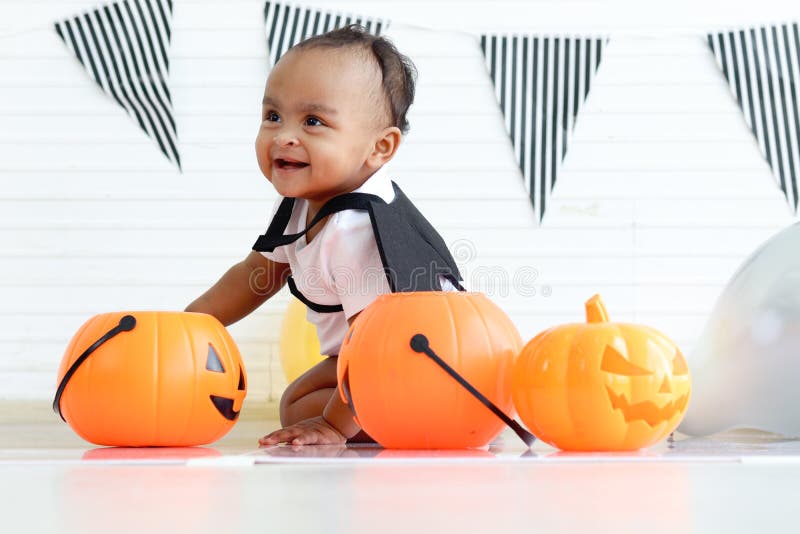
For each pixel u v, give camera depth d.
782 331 1.82
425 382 1.37
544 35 3.48
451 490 0.91
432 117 3.50
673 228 3.50
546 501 0.86
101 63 3.49
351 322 1.68
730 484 0.97
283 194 1.70
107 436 1.51
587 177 3.50
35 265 3.47
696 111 3.50
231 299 1.94
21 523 0.77
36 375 3.46
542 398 1.34
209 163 3.51
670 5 3.49
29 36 3.49
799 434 1.87
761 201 3.49
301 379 1.83
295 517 0.78
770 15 3.47
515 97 3.48
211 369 1.54
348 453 1.35
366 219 1.67
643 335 1.36
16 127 3.49
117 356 1.49
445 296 1.44
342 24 3.49
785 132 3.46
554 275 3.49
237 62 3.51
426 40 3.51
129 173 3.50
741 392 1.87
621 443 1.34
